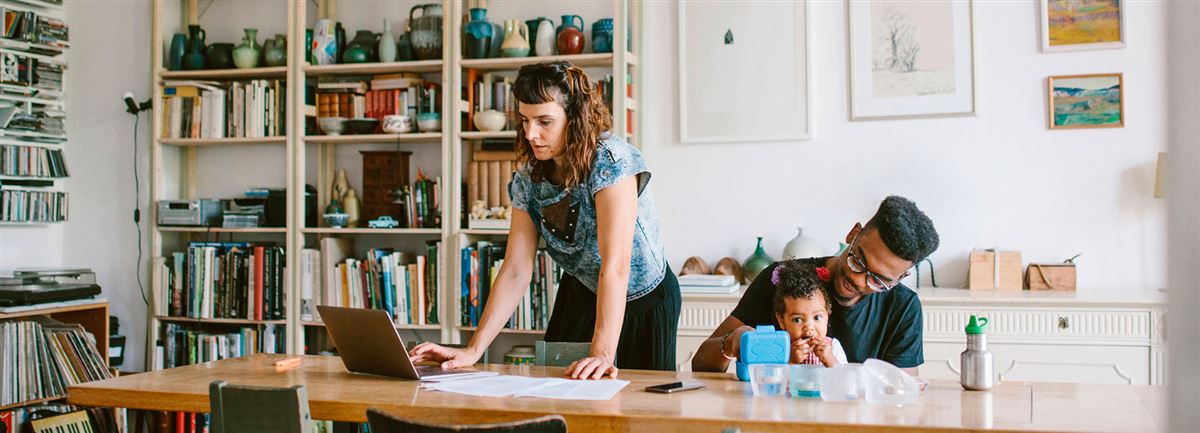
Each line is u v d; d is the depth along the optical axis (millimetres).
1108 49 3762
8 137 4324
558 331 2809
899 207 2137
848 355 2336
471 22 4133
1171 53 934
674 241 4211
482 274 4066
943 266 3926
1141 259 3740
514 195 2576
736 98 4121
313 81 4535
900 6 3955
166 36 4566
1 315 3699
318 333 4457
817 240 4027
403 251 4496
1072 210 3807
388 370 2248
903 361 2324
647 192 2588
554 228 2523
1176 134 931
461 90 4176
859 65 3996
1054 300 3408
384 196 4312
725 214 4148
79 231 4645
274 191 4414
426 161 4395
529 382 2143
